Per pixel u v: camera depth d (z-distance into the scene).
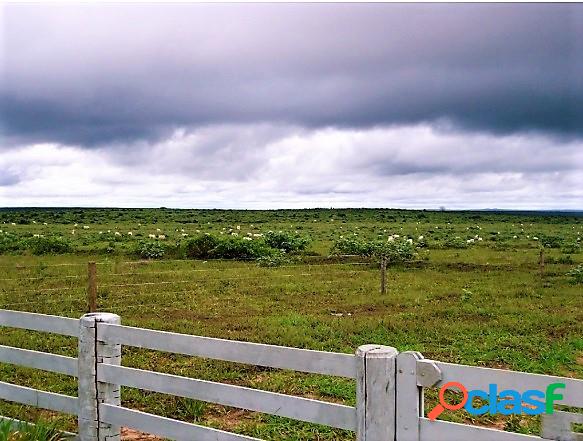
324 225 53.12
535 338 10.25
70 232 37.56
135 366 8.14
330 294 15.19
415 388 3.33
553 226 54.31
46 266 19.02
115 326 4.58
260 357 3.92
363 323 11.20
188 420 6.22
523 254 25.42
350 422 3.58
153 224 51.75
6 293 14.11
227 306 13.29
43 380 7.54
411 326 11.05
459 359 8.86
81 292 14.40
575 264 21.88
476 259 23.33
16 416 5.89
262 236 27.00
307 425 6.00
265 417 6.25
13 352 5.25
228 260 22.61
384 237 36.84
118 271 18.48
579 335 10.55
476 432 3.16
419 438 3.32
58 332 4.93
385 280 16.72
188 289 15.48
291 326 10.99
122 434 5.93
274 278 17.53
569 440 2.94
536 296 14.84
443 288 16.08
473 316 12.28
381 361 3.40
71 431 5.71
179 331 10.46
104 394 4.67
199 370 7.99
